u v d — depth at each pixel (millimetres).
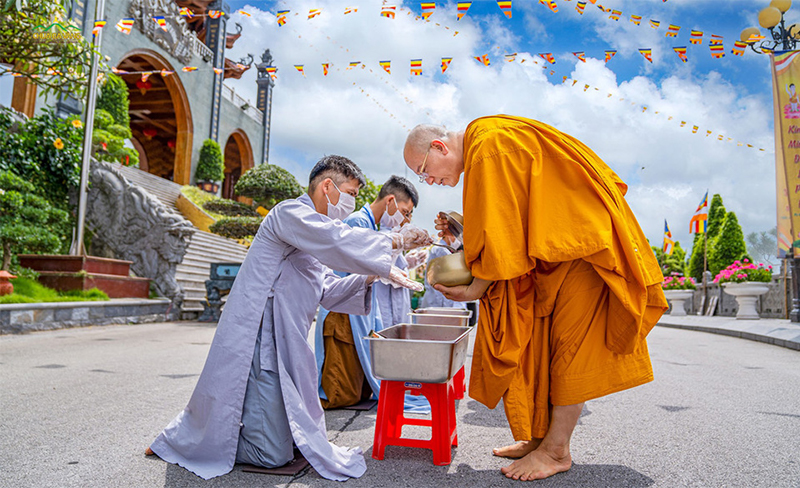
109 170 11109
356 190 2193
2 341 5922
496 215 1894
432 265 2145
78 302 7688
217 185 23266
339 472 1957
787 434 2602
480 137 2053
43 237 8102
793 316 10594
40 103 13703
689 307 18047
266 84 30438
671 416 3006
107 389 3561
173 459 2082
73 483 1849
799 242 9844
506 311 2010
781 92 9797
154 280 10344
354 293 2287
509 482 1927
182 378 4027
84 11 15266
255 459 1993
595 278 1969
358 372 3307
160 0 19281
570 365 1968
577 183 1931
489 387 2027
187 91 21844
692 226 17031
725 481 1925
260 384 1998
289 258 2082
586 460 2189
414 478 1968
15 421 2701
